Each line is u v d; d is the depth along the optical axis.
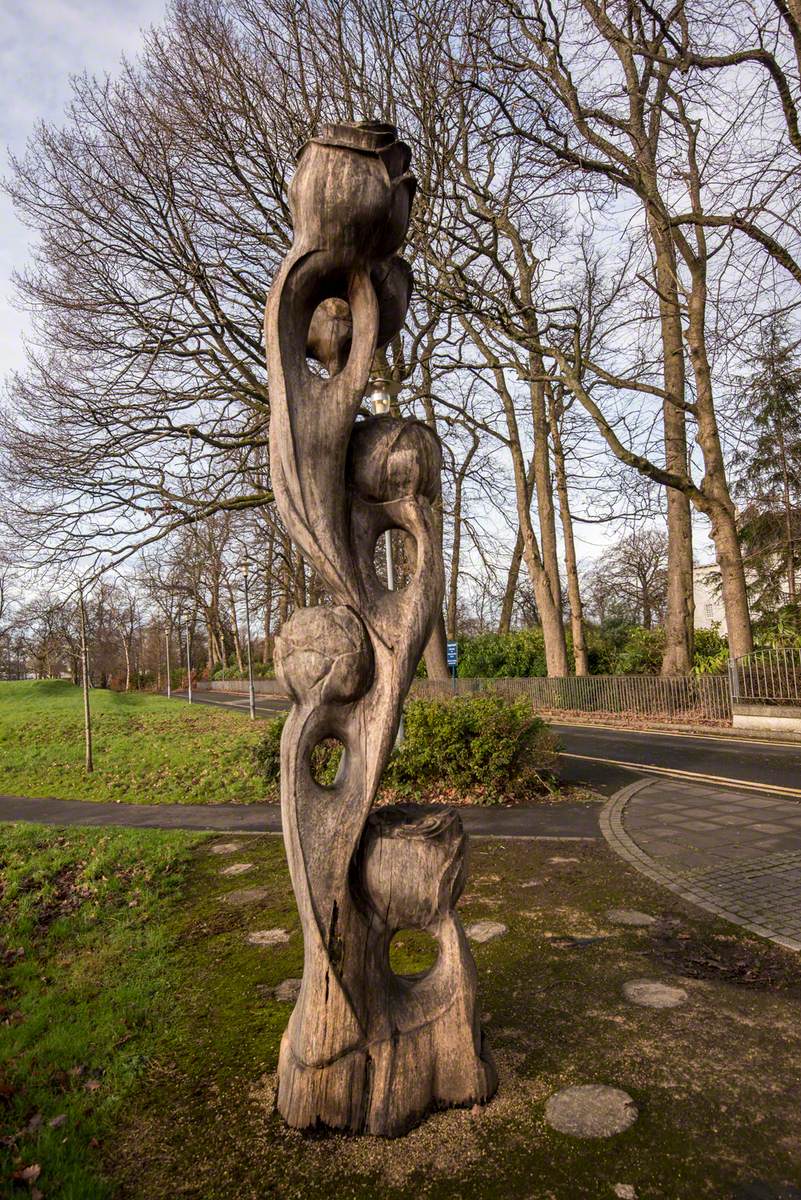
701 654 21.77
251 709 25.20
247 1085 2.97
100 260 12.71
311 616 2.62
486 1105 2.71
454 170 12.21
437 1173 2.38
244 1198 2.33
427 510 2.79
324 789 2.63
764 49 8.23
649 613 41.88
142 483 13.14
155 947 4.65
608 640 26.91
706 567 33.41
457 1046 2.68
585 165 9.70
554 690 22.31
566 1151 2.46
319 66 12.01
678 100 9.52
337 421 2.69
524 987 3.77
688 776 10.20
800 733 13.80
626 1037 3.21
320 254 2.63
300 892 2.55
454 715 9.23
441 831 2.68
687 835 6.88
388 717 2.60
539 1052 3.10
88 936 4.92
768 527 20.34
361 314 2.72
